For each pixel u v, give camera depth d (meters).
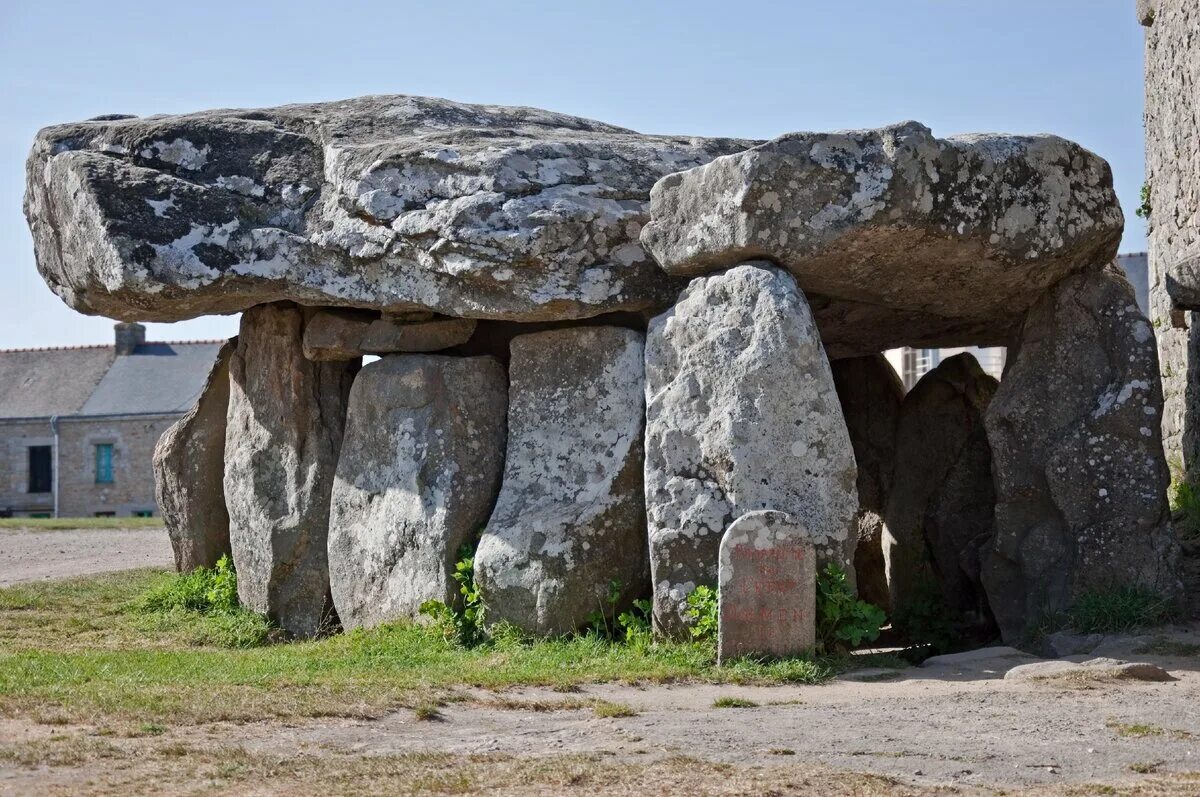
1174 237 12.75
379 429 10.98
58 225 11.49
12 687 7.57
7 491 38.78
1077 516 9.55
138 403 38.12
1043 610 9.59
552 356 10.44
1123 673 7.87
